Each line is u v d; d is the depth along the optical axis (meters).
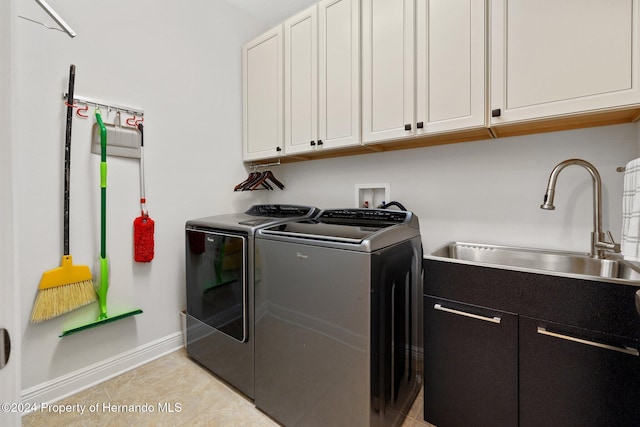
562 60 1.14
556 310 1.07
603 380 0.99
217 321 1.75
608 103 1.06
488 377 1.21
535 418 1.11
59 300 1.54
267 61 2.27
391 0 1.60
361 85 1.74
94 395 1.62
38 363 1.51
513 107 1.25
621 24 1.04
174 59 2.06
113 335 1.80
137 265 1.90
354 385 1.20
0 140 0.41
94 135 1.69
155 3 1.96
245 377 1.60
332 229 1.49
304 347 1.34
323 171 2.39
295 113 2.08
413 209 1.94
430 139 1.65
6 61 0.42
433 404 1.35
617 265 1.26
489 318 1.19
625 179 0.94
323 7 1.89
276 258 1.44
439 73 1.45
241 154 2.52
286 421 1.41
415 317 1.62
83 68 1.64
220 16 2.33
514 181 1.60
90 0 1.66
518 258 1.53
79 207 1.64
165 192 2.03
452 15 1.41
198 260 1.89
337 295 1.23
